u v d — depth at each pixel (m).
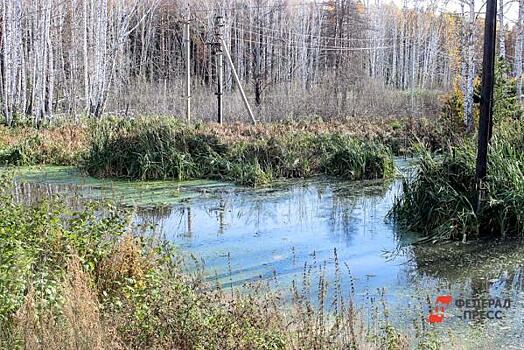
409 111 31.66
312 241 10.36
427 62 48.53
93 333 4.62
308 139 19.12
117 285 6.14
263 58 42.16
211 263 8.95
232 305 5.56
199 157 17.70
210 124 21.17
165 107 30.12
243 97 25.27
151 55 44.19
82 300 5.06
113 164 17.45
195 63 48.25
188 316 5.19
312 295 7.47
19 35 27.36
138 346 4.88
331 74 39.62
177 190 15.31
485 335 6.26
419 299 7.39
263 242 10.27
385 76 51.22
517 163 10.97
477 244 9.91
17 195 13.81
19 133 22.72
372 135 21.70
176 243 10.15
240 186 16.11
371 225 11.50
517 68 22.86
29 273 5.34
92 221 7.12
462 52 23.17
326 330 5.79
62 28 32.50
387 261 9.09
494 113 18.31
